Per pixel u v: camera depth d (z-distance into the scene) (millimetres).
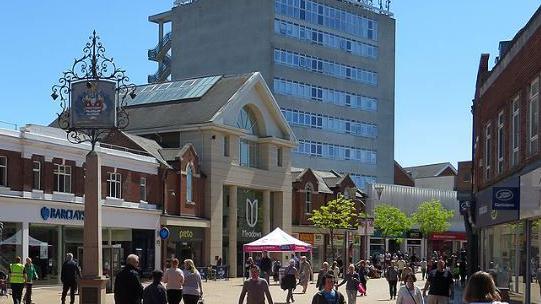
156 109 60031
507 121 25172
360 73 96125
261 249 38625
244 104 58875
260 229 60594
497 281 27234
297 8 88062
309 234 66312
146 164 48500
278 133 62844
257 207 60438
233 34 87688
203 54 90312
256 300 16141
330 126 91625
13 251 37562
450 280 19734
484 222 30016
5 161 37406
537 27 20422
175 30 93375
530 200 20484
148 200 48750
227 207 57188
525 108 22078
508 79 25031
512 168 23953
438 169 117875
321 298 12289
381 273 62469
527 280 21719
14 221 37562
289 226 62875
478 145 32625
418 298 15953
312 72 89438
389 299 36406
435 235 87312
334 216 62656
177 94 61031
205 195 54469
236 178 57031
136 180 47469
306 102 88438
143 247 48125
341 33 93625
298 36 87938
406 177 106438
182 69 92188
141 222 47406
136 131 57312
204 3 90688
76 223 41844
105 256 33969
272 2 85125
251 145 60500
